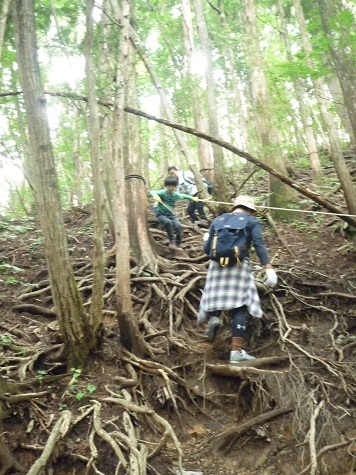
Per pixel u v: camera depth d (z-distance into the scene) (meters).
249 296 4.73
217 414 4.55
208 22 11.41
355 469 3.96
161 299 5.62
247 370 4.55
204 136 5.12
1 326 5.22
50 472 3.64
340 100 8.03
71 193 10.66
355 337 5.16
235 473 4.04
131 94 6.35
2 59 6.26
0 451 3.53
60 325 4.42
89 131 4.49
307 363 4.80
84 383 4.30
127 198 6.44
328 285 5.85
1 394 3.84
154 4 10.72
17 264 6.84
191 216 8.41
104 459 3.72
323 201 5.39
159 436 4.07
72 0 7.15
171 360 4.93
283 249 6.88
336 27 5.79
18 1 4.04
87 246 7.42
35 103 4.07
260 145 8.09
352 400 4.41
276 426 4.27
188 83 9.53
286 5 13.99
